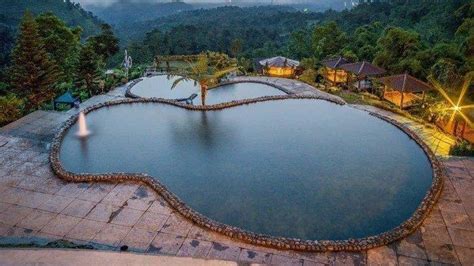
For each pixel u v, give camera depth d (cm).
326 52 4494
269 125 1808
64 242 759
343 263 891
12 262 499
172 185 1234
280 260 895
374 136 1698
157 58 3903
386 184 1268
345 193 1204
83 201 1123
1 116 1877
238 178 1284
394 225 1052
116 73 3122
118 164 1374
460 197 1195
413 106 2336
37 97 2397
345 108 2109
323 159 1442
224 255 905
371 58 3791
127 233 983
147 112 1967
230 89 2761
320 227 1033
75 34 4038
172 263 512
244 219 1062
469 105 2112
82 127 1739
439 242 976
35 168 1326
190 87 2773
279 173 1323
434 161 1400
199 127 1762
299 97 2253
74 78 2992
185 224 1021
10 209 1080
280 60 3453
